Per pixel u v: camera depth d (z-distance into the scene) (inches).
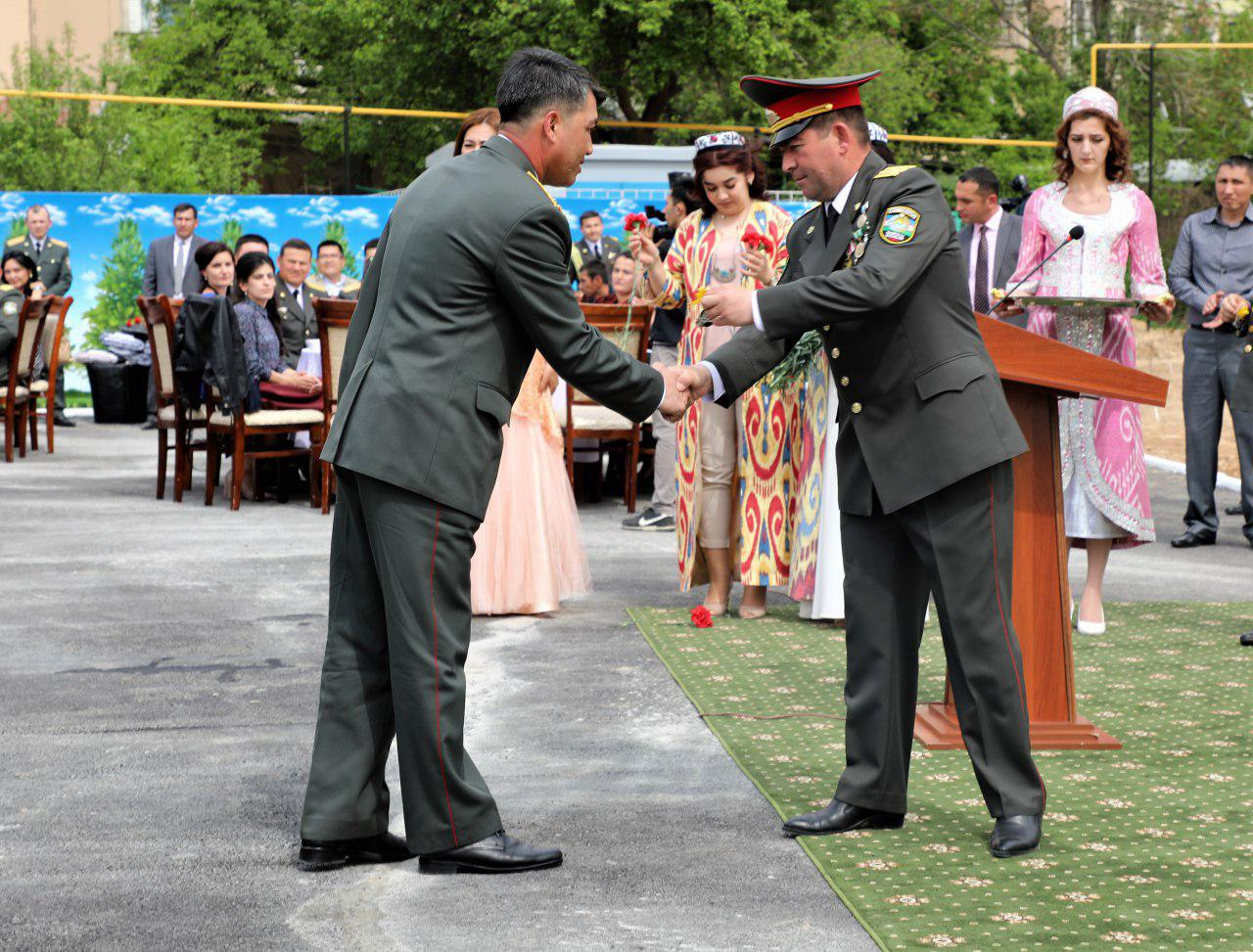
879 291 140.3
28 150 789.2
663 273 267.0
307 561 304.7
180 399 384.2
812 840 150.0
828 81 149.3
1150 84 678.5
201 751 181.2
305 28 1317.7
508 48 1011.3
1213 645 239.6
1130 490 243.0
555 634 243.9
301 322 429.1
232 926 129.6
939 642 239.3
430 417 137.2
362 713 143.9
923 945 123.6
